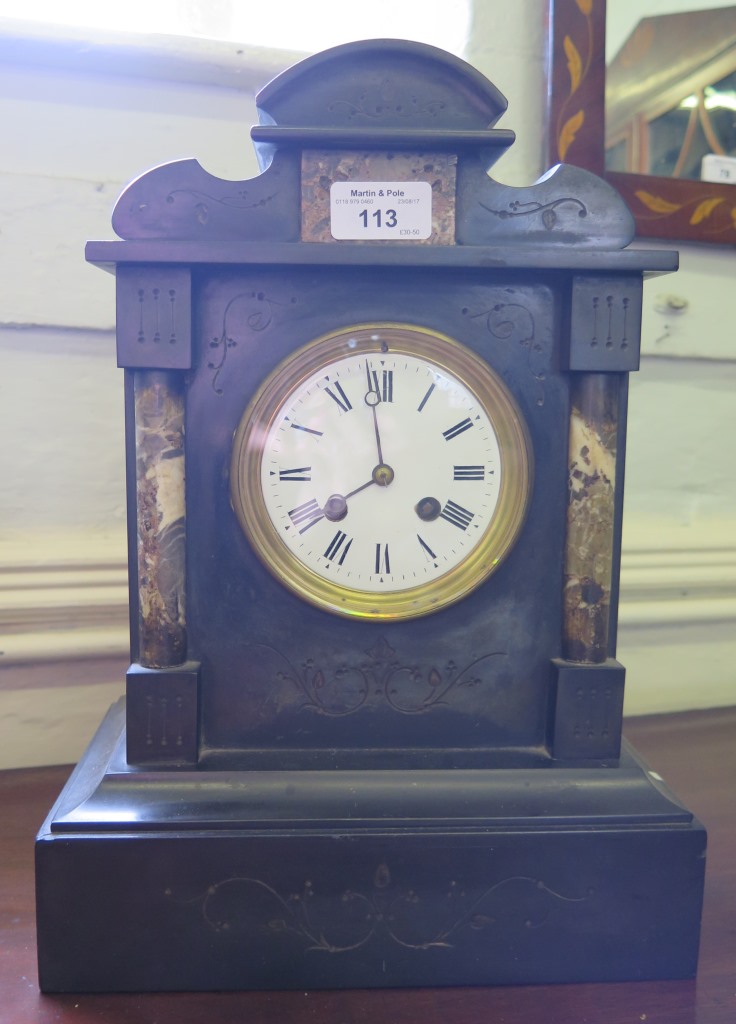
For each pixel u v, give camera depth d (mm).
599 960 853
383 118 862
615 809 855
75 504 1317
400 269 864
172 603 884
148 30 1349
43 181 1245
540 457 908
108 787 852
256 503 884
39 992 822
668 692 1527
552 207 872
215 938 826
